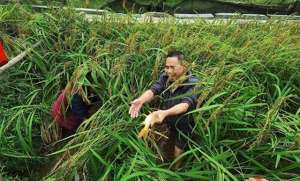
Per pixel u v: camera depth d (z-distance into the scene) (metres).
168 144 2.19
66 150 2.02
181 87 2.07
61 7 3.37
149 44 2.85
